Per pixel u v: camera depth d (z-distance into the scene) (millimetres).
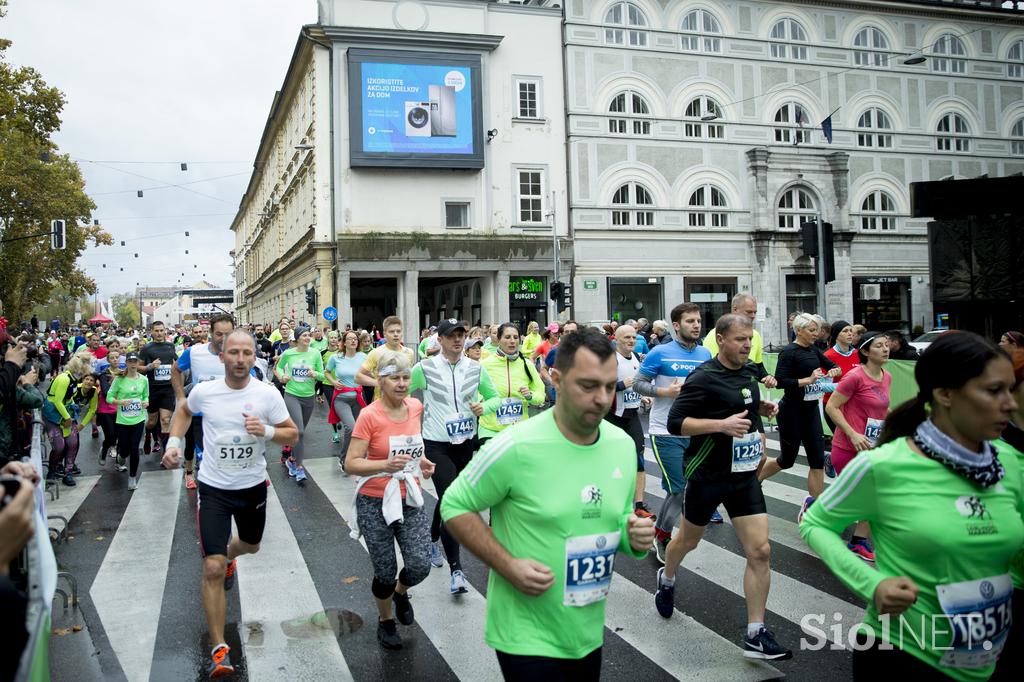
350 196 28812
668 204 31797
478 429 7098
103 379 11664
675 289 31781
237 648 4738
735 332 4559
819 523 2795
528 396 7301
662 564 6285
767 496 8586
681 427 4594
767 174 32719
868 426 6367
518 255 29797
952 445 2475
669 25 31859
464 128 29188
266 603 5516
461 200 29781
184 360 8578
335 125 28703
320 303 29250
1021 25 37094
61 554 6824
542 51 30797
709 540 6961
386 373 4723
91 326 44188
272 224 49312
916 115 35312
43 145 35000
